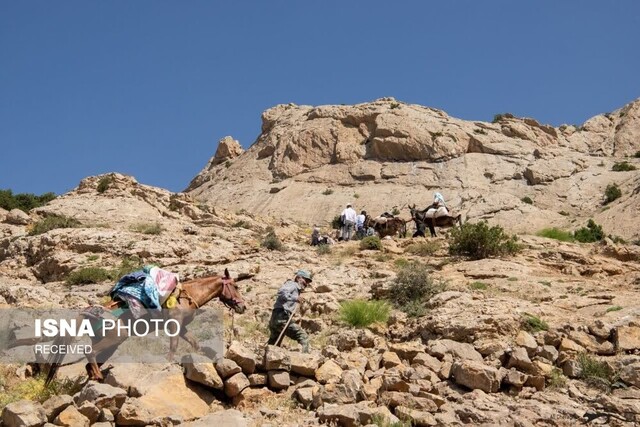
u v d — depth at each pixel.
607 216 72.12
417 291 17.17
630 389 11.40
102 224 32.62
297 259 24.17
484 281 19.44
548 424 9.77
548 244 26.03
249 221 38.12
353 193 91.31
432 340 13.46
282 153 103.38
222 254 25.98
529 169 90.50
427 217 29.59
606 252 25.41
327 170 97.44
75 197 37.41
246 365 10.48
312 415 9.74
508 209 81.50
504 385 11.27
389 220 31.81
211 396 10.05
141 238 26.84
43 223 30.72
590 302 16.59
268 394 10.34
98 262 25.05
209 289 11.62
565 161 93.12
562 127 106.19
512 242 23.81
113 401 9.32
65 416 8.66
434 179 91.44
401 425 9.30
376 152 97.44
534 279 19.61
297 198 92.44
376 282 17.95
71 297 19.11
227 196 98.50
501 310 14.21
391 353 11.95
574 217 79.94
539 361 11.86
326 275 20.34
